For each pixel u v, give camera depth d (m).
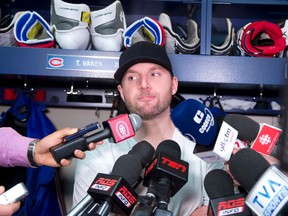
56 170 1.79
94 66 1.53
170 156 0.73
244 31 1.60
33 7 1.95
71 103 1.91
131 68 1.23
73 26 1.51
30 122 1.77
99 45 1.55
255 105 1.95
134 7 1.88
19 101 1.80
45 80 1.89
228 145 0.70
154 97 1.21
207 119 0.76
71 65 1.53
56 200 1.77
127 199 0.66
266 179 0.55
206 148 0.74
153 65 1.22
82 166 1.22
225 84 1.73
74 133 0.77
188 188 1.16
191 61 1.56
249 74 1.56
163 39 1.54
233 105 1.94
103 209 0.65
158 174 0.70
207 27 1.58
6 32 1.59
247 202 0.56
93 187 0.67
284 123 0.42
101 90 1.94
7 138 0.90
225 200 0.63
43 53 1.53
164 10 1.92
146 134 1.25
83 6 1.52
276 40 1.60
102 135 0.77
